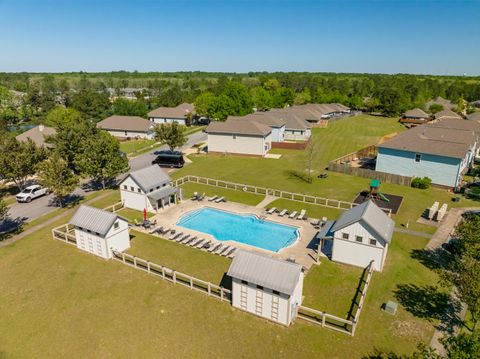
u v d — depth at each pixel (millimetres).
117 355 19875
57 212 39906
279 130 74688
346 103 135125
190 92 151750
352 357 19312
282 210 39531
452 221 36062
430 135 54781
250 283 22125
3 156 42562
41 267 28656
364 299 23906
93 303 24109
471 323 21562
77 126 55125
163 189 40594
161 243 32250
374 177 50375
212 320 22312
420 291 24781
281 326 21734
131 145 77062
